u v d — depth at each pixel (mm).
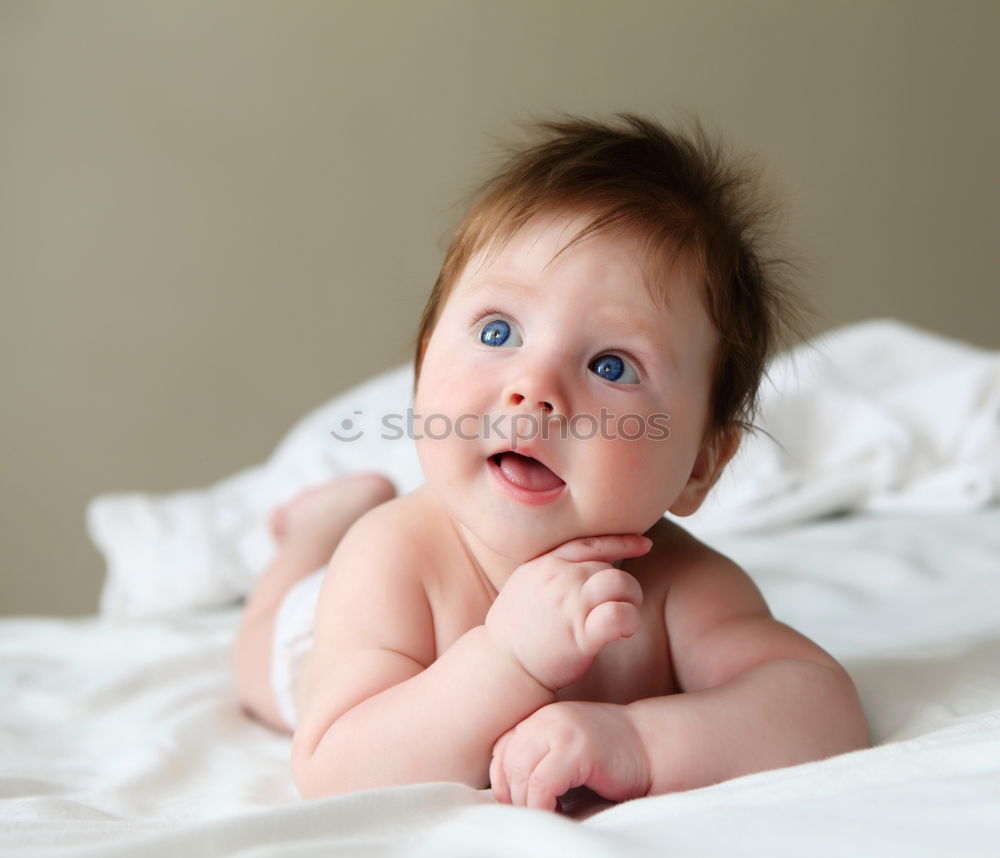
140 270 2994
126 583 1880
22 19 2926
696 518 1718
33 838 614
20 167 2953
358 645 795
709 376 814
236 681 1128
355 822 593
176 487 3027
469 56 2998
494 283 776
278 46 2977
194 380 3020
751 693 731
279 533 1320
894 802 540
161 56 2959
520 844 540
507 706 701
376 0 2980
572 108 3010
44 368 2988
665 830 544
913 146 3053
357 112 2992
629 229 780
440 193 2994
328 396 3039
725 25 3027
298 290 3021
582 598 686
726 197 855
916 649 985
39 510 3008
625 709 701
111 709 1132
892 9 3027
